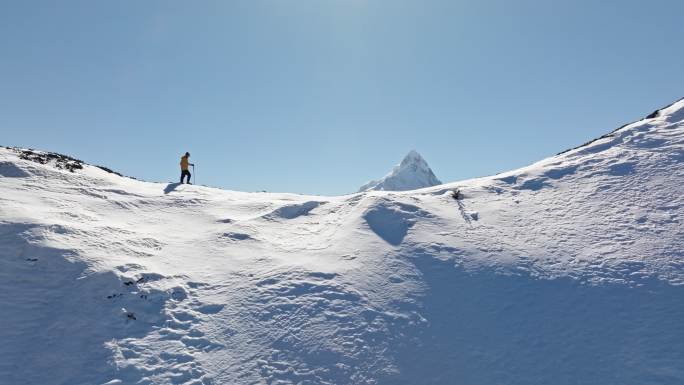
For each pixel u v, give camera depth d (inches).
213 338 455.2
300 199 940.0
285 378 402.3
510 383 395.5
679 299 481.4
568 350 429.1
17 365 408.5
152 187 943.7
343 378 402.6
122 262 561.0
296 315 481.7
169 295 518.9
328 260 600.7
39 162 898.7
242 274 574.6
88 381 395.9
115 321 470.3
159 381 398.6
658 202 686.5
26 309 471.5
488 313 489.1
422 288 534.3
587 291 511.8
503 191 827.4
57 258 541.0
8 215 606.5
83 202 742.5
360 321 470.3
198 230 719.7
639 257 562.9
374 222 705.6
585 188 778.2
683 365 397.7
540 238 639.1
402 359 424.8
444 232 671.1
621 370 399.9
